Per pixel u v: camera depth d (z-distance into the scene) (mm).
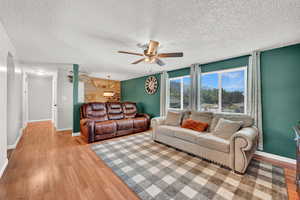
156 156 2541
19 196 1494
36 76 6195
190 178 1844
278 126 2467
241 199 1467
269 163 2301
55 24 1802
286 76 2398
